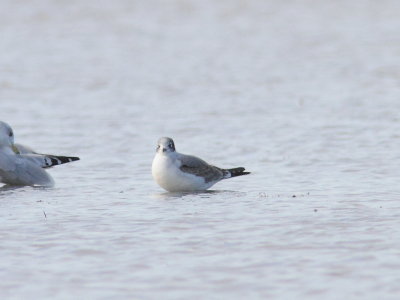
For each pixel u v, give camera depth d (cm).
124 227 1220
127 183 1597
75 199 1443
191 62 3769
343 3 5638
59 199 1447
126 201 1417
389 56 3778
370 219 1238
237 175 1545
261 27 4841
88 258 1065
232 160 1828
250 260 1042
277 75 3356
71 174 1698
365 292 921
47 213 1325
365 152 1861
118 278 983
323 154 1852
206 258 1055
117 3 5500
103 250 1100
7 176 1566
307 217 1261
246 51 4072
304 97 2803
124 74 3441
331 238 1135
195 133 2188
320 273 987
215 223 1235
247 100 2770
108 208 1360
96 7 5353
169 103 2739
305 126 2236
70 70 3531
